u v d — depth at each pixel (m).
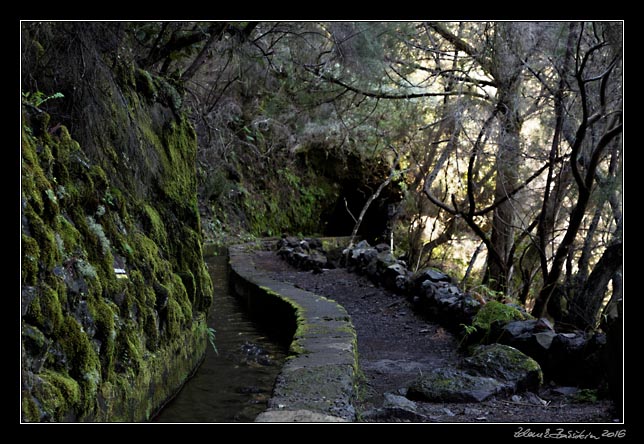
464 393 4.75
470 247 17.41
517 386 5.00
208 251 16.59
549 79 10.28
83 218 4.38
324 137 19.42
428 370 6.08
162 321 5.39
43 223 3.64
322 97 14.57
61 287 3.66
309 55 12.04
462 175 15.02
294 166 23.00
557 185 10.18
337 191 23.23
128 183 5.64
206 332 6.99
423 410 4.39
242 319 9.45
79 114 5.00
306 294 8.58
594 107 9.52
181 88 7.34
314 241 17.12
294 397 4.09
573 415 4.34
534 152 11.09
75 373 3.65
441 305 8.09
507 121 10.46
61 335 3.58
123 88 5.88
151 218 5.84
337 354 5.23
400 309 9.07
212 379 6.06
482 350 5.42
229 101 15.48
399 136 15.98
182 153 6.89
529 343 5.83
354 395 4.59
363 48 10.44
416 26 11.39
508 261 10.91
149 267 5.28
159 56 7.54
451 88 12.77
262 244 18.38
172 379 5.46
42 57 4.85
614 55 8.45
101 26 5.43
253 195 21.38
